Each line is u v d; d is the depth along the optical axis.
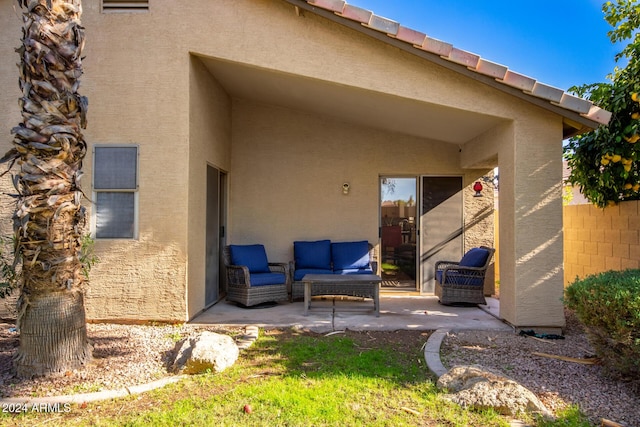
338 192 8.45
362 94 6.08
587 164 6.46
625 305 3.56
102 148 5.88
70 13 3.73
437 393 3.55
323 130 8.47
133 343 4.82
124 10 5.93
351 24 5.33
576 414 3.20
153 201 5.86
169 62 5.90
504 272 5.90
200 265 6.48
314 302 7.59
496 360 4.44
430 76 5.60
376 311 6.44
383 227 8.60
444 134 7.51
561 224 5.47
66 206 3.76
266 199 8.44
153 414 3.16
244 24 5.84
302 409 3.23
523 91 5.27
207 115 6.79
